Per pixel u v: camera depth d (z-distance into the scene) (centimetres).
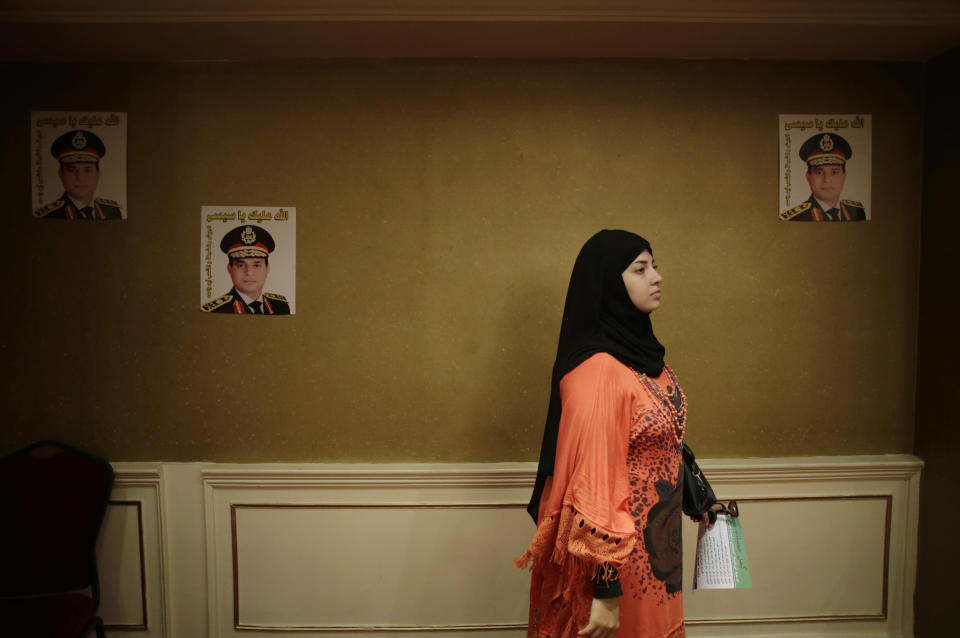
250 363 196
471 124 193
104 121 192
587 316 139
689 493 144
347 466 195
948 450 189
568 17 166
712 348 199
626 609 127
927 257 197
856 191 198
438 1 162
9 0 161
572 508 120
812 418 202
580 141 194
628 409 128
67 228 194
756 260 198
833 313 201
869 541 203
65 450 192
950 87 187
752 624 203
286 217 194
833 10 167
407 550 197
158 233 194
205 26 168
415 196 194
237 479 194
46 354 196
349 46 183
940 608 192
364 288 195
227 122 192
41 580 183
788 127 196
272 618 199
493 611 198
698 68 195
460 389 197
